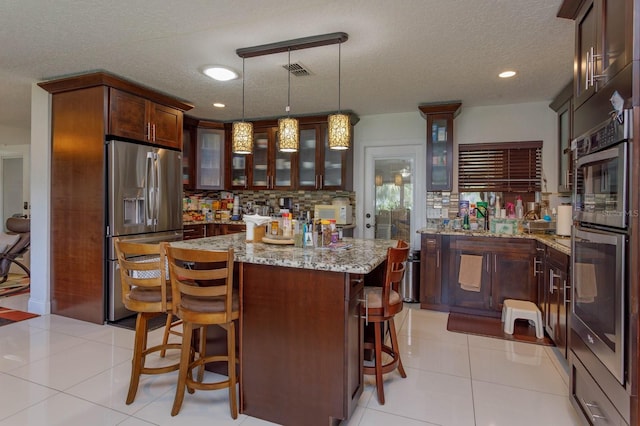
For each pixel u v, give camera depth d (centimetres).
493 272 391
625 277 147
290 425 202
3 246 503
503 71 340
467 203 453
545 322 329
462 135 464
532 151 439
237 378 238
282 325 203
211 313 200
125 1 226
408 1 225
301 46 286
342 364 191
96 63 325
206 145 555
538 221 395
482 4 228
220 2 227
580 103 203
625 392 148
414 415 211
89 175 353
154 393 231
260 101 443
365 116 510
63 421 201
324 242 258
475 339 327
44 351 290
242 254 218
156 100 395
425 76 353
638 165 143
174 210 413
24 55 308
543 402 225
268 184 530
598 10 179
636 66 143
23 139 649
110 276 352
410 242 494
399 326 361
